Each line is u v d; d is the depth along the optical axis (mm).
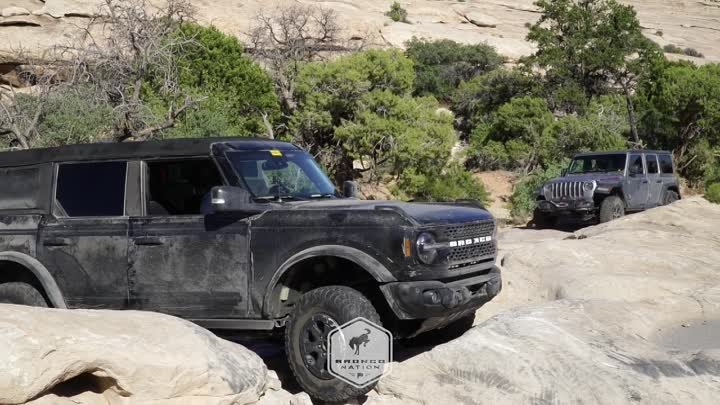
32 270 6312
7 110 16641
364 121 26078
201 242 5910
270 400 5516
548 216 18188
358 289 5887
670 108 33844
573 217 17969
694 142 34281
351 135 25688
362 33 47688
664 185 19172
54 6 33094
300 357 5617
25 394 4367
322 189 6605
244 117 26172
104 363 4625
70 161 6461
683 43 69375
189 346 4969
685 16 84812
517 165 33688
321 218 5637
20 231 6445
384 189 27188
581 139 32594
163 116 19297
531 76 39375
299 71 28250
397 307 5434
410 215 5555
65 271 6270
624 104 36625
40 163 6551
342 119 26719
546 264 9234
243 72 26469
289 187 6289
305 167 6711
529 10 73688
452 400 5438
